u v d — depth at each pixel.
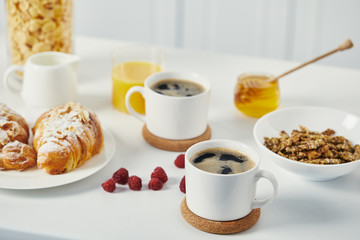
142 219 1.02
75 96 1.27
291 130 1.18
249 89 1.24
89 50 1.50
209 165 1.01
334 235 1.01
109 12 2.08
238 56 1.50
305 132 1.16
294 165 1.06
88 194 1.07
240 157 1.02
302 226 1.02
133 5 2.05
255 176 1.00
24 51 1.32
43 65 1.28
